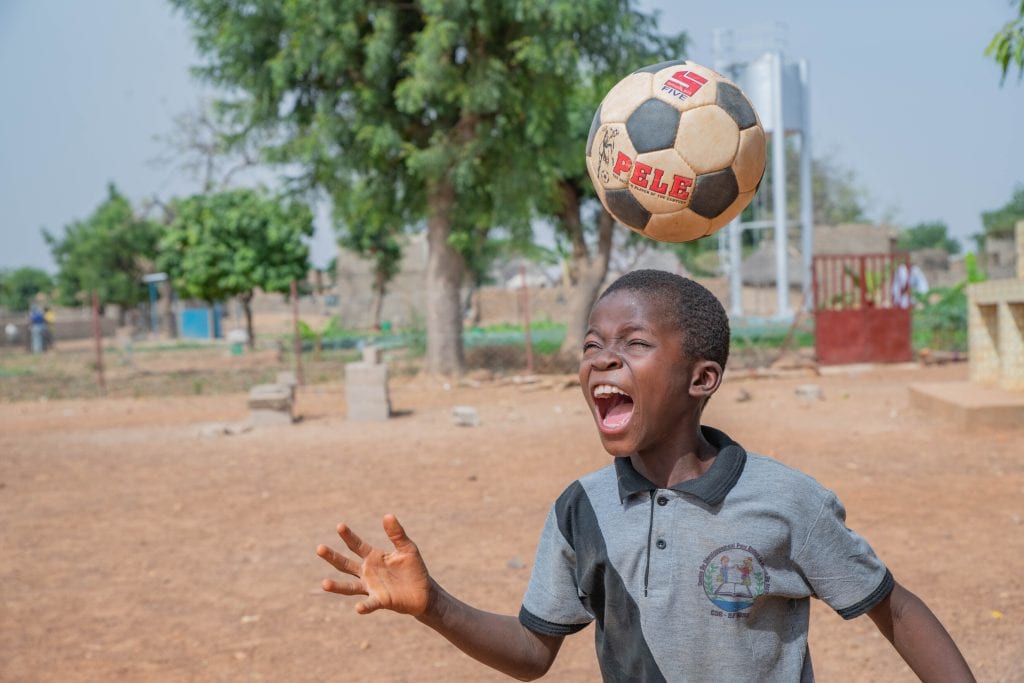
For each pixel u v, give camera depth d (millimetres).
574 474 9406
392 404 15938
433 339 19391
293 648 5051
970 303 13188
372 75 17844
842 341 19844
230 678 4652
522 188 18406
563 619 2072
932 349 22109
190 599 5941
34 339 42469
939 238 86125
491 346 23156
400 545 1950
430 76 16938
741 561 1829
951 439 10617
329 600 5852
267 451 11539
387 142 17469
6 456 11758
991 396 11734
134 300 58469
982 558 6074
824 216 68938
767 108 34031
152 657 4969
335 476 9773
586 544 1975
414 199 20281
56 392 20297
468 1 17125
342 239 40969
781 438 11102
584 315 21734
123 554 7047
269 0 17719
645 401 1840
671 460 1929
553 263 25797
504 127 18609
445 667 4738
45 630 5434
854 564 1861
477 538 7078
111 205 58844
